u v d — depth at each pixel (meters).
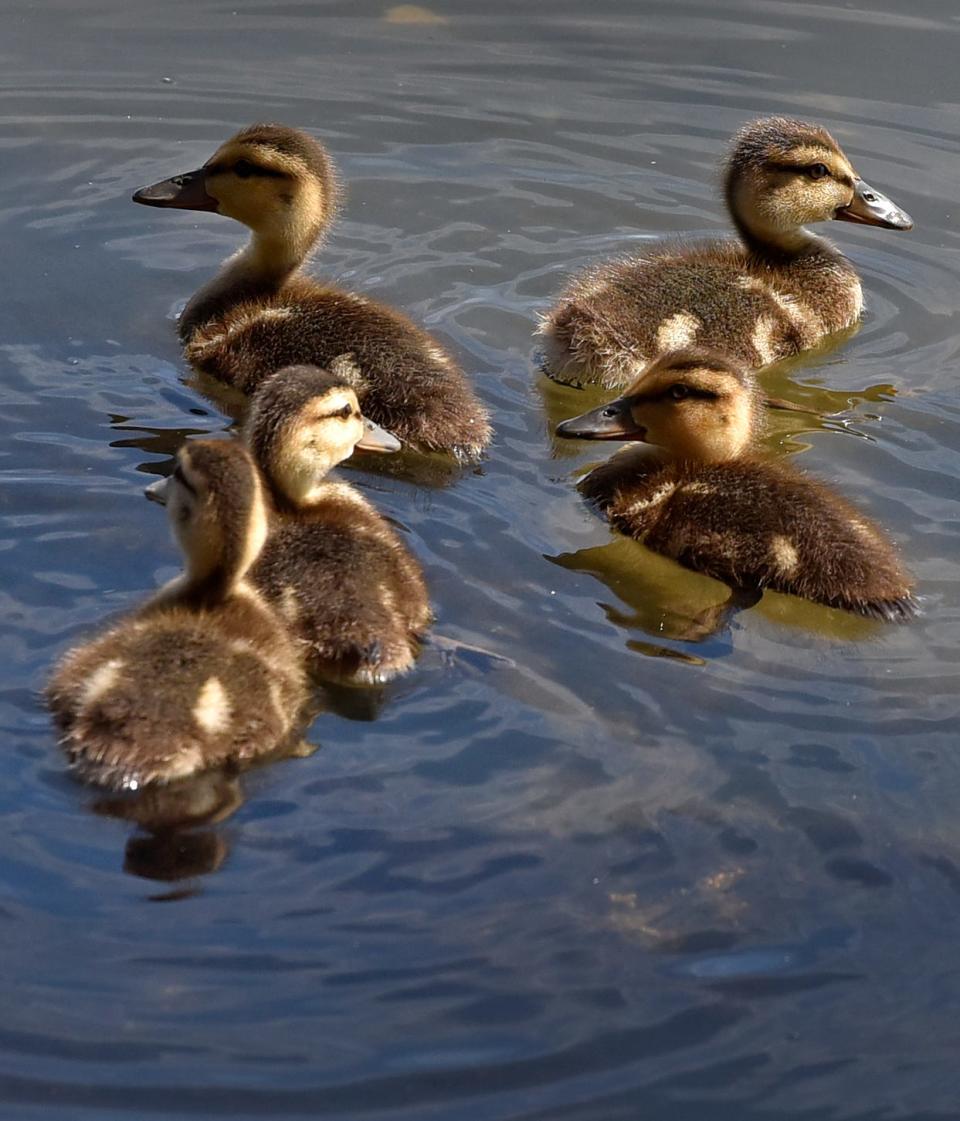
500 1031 8.24
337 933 8.77
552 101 19.86
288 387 12.38
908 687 11.15
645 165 18.83
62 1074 7.88
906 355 16.08
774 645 11.65
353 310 15.02
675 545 12.88
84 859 9.17
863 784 10.11
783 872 9.36
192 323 15.55
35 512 12.62
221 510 10.73
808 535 12.46
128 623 10.78
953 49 20.75
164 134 18.92
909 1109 7.95
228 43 20.75
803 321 16.12
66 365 14.98
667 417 13.67
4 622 11.29
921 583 12.41
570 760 10.24
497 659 11.24
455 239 17.52
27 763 9.84
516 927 8.88
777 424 14.73
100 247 17.08
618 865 9.34
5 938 8.61
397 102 19.70
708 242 17.44
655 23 21.41
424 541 12.73
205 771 9.85
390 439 13.02
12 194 17.77
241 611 10.88
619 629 11.72
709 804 9.88
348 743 10.33
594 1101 7.91
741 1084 8.03
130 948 8.59
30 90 19.50
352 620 11.06
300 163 15.66
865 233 18.27
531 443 14.38
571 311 15.32
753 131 16.97
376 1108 7.80
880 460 14.12
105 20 21.09
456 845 9.45
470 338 15.84
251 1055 8.03
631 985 8.55
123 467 13.34
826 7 21.59
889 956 8.80
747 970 8.67
